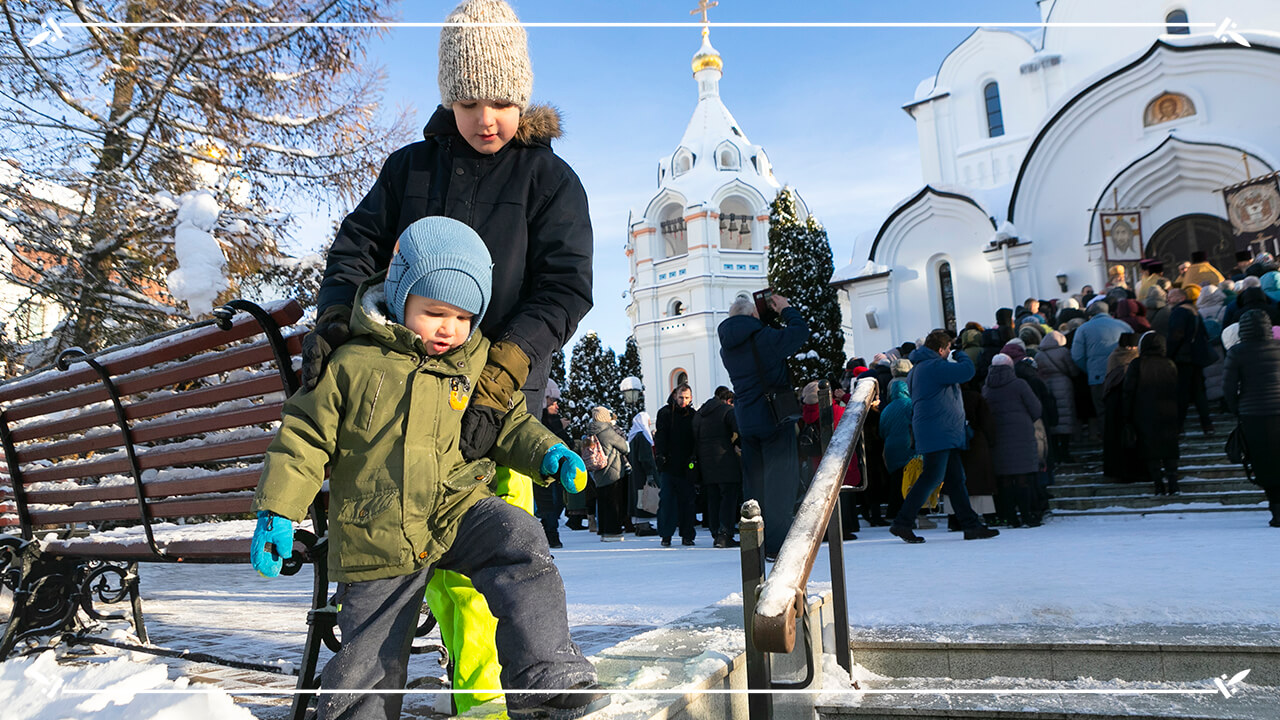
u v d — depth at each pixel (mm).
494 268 2236
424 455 1810
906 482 8578
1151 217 19406
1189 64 18812
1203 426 9594
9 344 8656
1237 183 17984
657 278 45969
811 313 27578
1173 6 23594
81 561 3828
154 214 8609
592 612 4504
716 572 6160
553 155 2408
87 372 3102
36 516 3773
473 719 1801
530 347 2061
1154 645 2818
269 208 10328
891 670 3113
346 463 1808
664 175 48500
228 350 2498
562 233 2311
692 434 9867
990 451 8328
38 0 8258
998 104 27125
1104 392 9117
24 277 8977
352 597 1818
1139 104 19500
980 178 26906
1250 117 18203
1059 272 20312
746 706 2457
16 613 3574
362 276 2240
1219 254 18594
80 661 3635
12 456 3781
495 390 1956
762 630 1891
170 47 8992
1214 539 5793
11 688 2016
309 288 9508
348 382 1801
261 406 2486
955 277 22078
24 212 8625
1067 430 10211
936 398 7250
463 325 1899
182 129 9367
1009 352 10203
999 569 4688
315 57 9977
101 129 9070
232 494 2717
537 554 1870
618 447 11695
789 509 6379
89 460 3311
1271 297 10102
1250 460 6879
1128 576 4137
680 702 1963
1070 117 20297
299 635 4199
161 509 3010
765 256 44562
